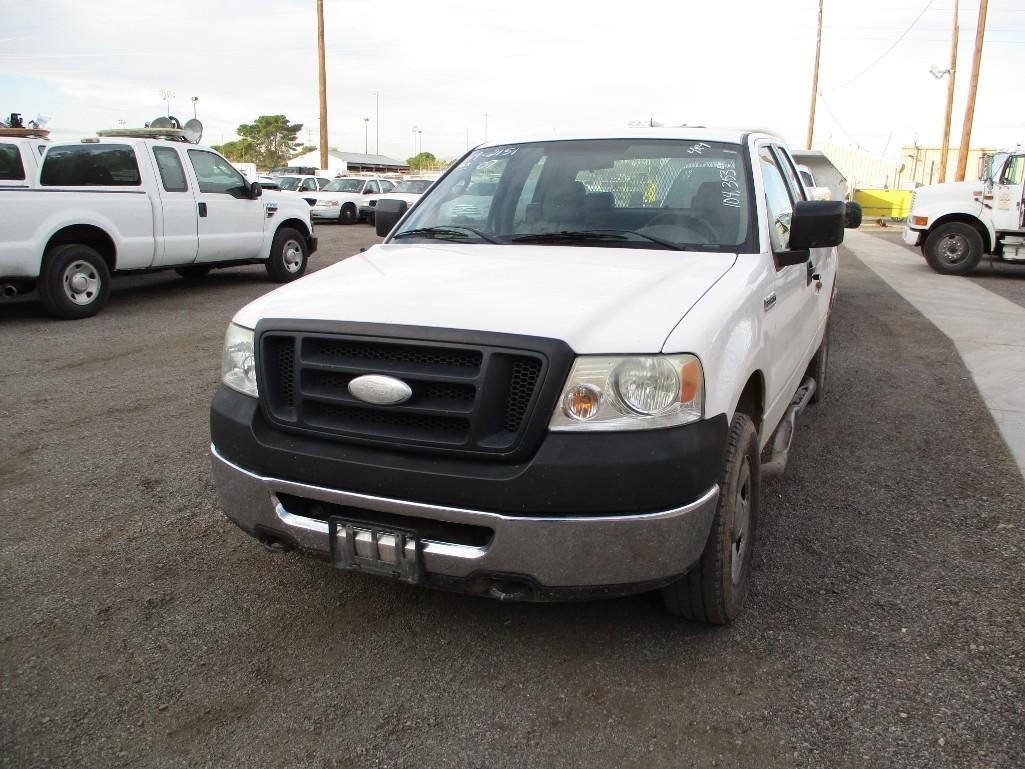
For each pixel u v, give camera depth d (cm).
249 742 247
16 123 1406
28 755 240
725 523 275
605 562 245
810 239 344
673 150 386
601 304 263
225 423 287
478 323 250
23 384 651
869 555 364
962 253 1447
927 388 656
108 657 289
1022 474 464
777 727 251
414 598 329
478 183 409
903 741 244
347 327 261
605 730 251
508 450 243
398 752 243
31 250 873
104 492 434
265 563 358
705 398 252
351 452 262
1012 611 317
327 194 2677
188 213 1050
